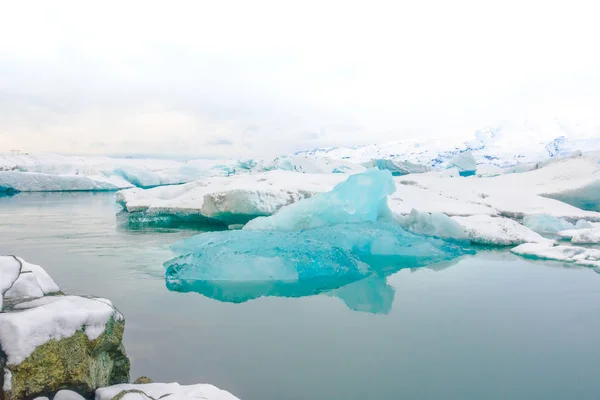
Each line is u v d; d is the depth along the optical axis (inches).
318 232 292.4
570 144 3597.4
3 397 72.7
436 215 354.3
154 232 402.0
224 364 118.0
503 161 3385.8
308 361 120.1
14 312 80.7
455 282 216.1
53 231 406.3
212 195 418.9
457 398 100.7
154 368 115.3
